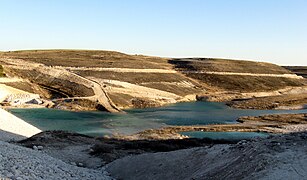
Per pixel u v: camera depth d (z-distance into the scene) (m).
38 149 36.38
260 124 77.62
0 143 26.78
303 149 18.44
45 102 94.44
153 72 148.62
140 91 119.75
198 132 67.75
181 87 139.25
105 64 148.00
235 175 18.72
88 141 43.34
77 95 103.25
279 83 168.88
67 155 34.91
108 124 74.94
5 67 111.50
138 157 29.53
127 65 151.25
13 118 57.81
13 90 97.06
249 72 178.25
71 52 186.25
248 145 21.98
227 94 141.00
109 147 38.56
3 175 16.62
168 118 87.12
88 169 28.44
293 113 100.06
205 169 22.38
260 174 17.02
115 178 26.97
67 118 79.81
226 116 93.00
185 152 27.28
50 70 115.94
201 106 115.44
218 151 24.64
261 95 145.88
